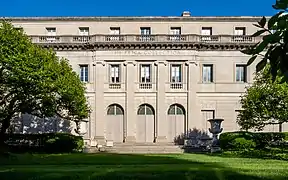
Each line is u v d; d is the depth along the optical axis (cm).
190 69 5056
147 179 1788
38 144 4081
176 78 5097
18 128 4947
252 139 3856
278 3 452
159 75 5047
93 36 5072
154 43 5025
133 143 4894
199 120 5059
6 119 3856
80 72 5109
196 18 5309
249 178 1775
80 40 5116
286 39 460
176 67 5109
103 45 5044
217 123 4019
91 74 5088
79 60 5103
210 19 5306
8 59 3281
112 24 5328
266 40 473
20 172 1962
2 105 3866
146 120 5072
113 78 5106
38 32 5331
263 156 3198
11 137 4119
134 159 2923
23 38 3541
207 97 5081
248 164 2381
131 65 5066
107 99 5069
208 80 5119
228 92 5088
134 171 1948
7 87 3566
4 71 3381
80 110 4059
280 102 3500
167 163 2547
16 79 3325
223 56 5106
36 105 3788
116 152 4109
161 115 5022
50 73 3547
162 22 5328
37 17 5328
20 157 3141
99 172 1930
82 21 5338
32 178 1817
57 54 5106
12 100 3694
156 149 4356
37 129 4975
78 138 4200
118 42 5028
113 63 5084
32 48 3531
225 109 5072
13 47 3388
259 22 489
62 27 5344
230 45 5072
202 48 5100
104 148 4472
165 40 5041
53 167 2252
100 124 5028
